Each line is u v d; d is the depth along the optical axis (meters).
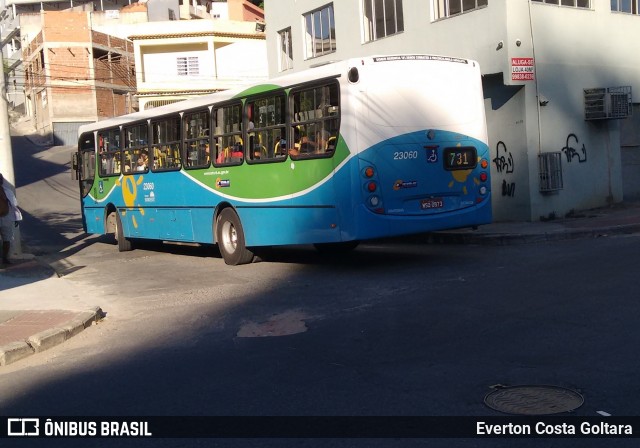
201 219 14.57
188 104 14.75
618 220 15.47
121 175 17.70
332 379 6.26
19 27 67.50
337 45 21.61
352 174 10.87
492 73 16.45
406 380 6.06
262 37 46.50
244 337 8.10
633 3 18.91
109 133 18.36
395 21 19.27
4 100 15.05
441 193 11.60
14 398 6.50
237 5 56.81
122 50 57.31
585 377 5.77
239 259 13.56
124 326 9.28
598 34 17.94
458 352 6.75
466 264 11.66
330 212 11.27
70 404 6.20
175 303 10.52
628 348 6.42
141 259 16.39
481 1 16.62
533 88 16.53
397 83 11.23
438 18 17.92
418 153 11.36
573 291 8.81
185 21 45.72
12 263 14.71
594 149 17.88
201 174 14.39
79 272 14.71
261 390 6.12
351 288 10.35
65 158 46.31
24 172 41.41
